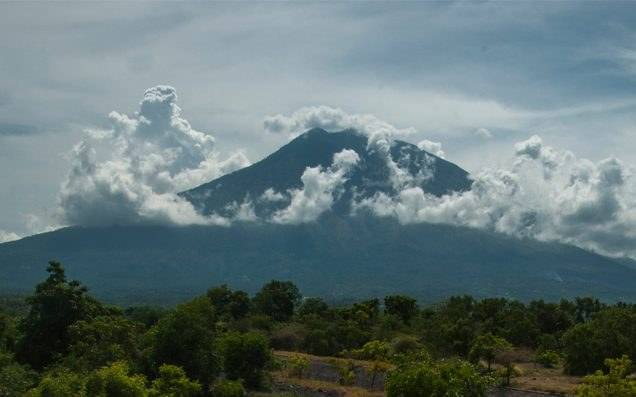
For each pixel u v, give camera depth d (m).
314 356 86.69
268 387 61.00
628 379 42.69
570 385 61.66
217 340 61.84
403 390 40.38
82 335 56.06
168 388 45.66
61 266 63.12
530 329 90.00
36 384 48.03
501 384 61.75
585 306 105.56
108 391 40.84
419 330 93.75
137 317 96.19
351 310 108.38
